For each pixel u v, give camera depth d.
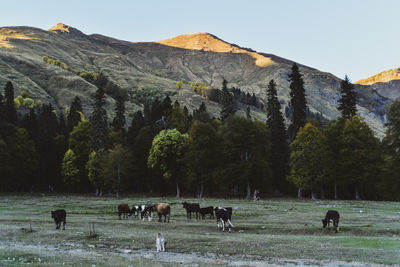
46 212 45.81
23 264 15.60
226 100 104.56
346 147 71.12
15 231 28.16
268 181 79.44
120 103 108.38
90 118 98.38
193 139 77.69
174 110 102.75
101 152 86.81
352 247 19.78
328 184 76.94
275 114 87.81
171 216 39.94
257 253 19.27
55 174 103.12
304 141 71.81
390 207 45.69
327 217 27.38
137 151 93.88
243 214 40.00
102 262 16.53
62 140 102.75
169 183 86.12
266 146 76.00
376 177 67.25
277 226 29.69
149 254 19.88
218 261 17.42
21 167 92.25
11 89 104.94
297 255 18.45
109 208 50.84
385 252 18.14
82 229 29.39
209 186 85.75
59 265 15.59
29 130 101.62
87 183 98.94
